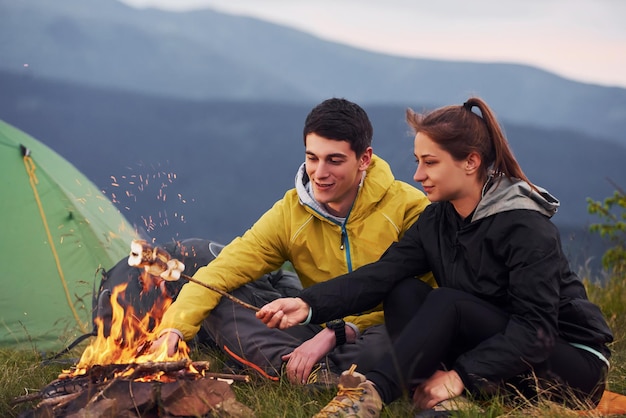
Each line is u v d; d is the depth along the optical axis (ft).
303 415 9.61
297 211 11.77
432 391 9.43
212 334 11.92
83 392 8.86
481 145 9.99
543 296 9.53
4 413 9.50
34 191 18.20
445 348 9.62
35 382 11.10
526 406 9.49
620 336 14.62
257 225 11.89
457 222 10.37
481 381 9.41
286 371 10.91
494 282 10.03
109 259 17.95
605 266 20.65
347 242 11.68
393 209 11.73
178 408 8.88
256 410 9.70
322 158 11.04
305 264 11.87
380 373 9.40
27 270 17.24
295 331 11.64
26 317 16.49
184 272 12.86
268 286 12.84
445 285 10.47
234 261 11.55
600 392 10.02
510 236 9.82
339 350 11.14
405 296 10.42
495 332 9.67
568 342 9.99
